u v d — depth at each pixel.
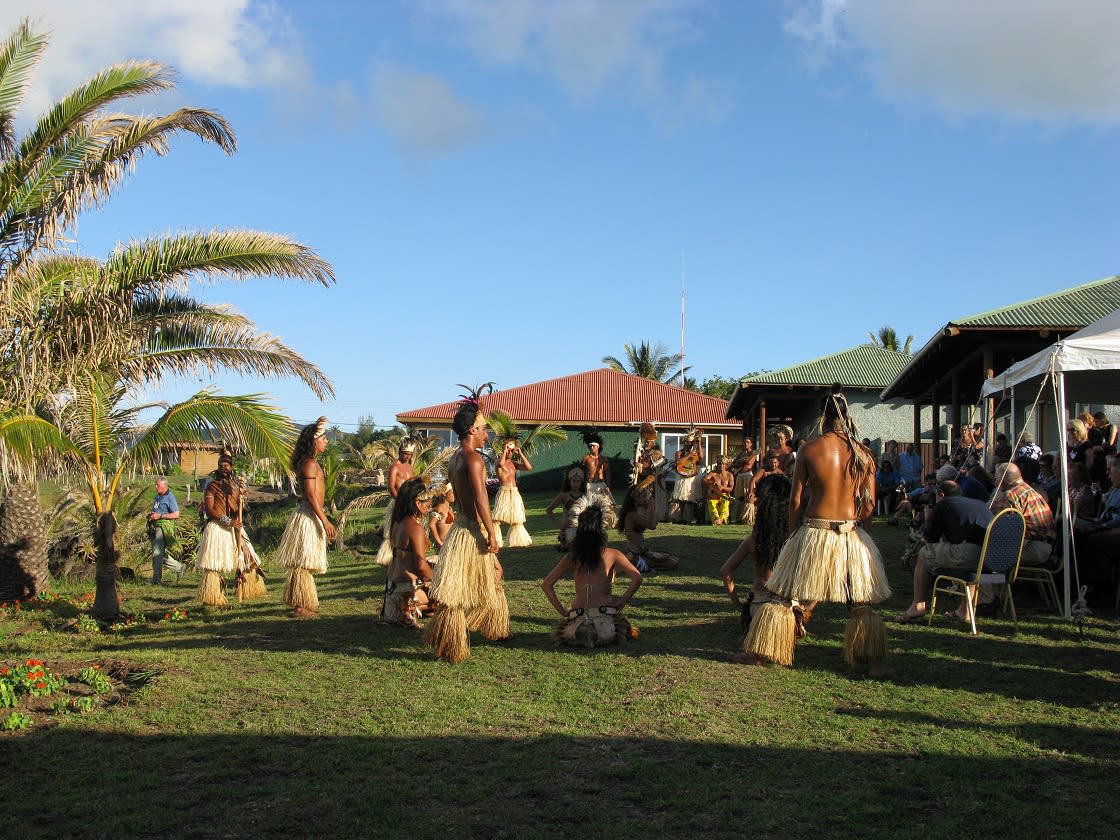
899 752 4.46
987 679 5.73
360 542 18.88
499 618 6.96
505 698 5.47
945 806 3.84
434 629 6.43
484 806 3.87
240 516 10.27
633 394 38.72
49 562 15.05
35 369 9.40
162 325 10.62
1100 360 7.76
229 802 3.95
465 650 6.43
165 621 9.40
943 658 6.24
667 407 37.28
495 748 4.59
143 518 15.07
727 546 13.31
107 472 10.34
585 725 4.92
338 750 4.59
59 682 5.95
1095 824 3.63
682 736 4.72
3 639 8.61
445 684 5.80
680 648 6.66
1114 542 7.95
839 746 4.56
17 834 3.65
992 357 15.73
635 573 6.87
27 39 9.85
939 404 22.42
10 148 9.89
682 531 15.70
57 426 9.93
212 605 10.02
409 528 7.92
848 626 5.89
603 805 3.87
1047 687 5.53
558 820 3.73
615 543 13.49
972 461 12.31
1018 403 17.77
